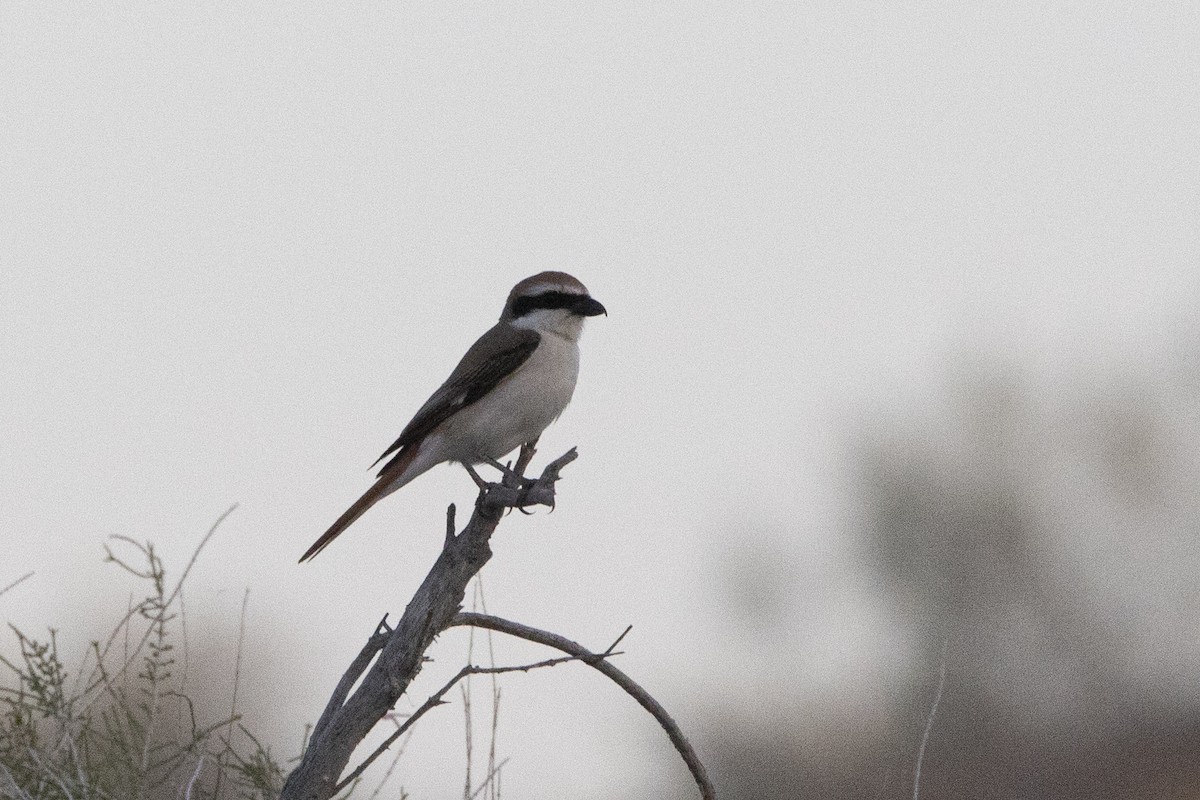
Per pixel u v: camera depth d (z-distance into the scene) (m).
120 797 6.32
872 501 15.52
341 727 5.96
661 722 6.35
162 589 6.44
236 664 6.61
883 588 15.23
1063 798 13.75
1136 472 16.27
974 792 14.07
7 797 6.03
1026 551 15.56
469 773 5.99
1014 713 14.70
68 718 6.35
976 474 16.09
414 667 5.99
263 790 6.55
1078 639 15.36
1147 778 13.98
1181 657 15.38
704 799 6.49
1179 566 15.91
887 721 14.55
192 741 6.41
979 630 15.17
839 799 13.65
